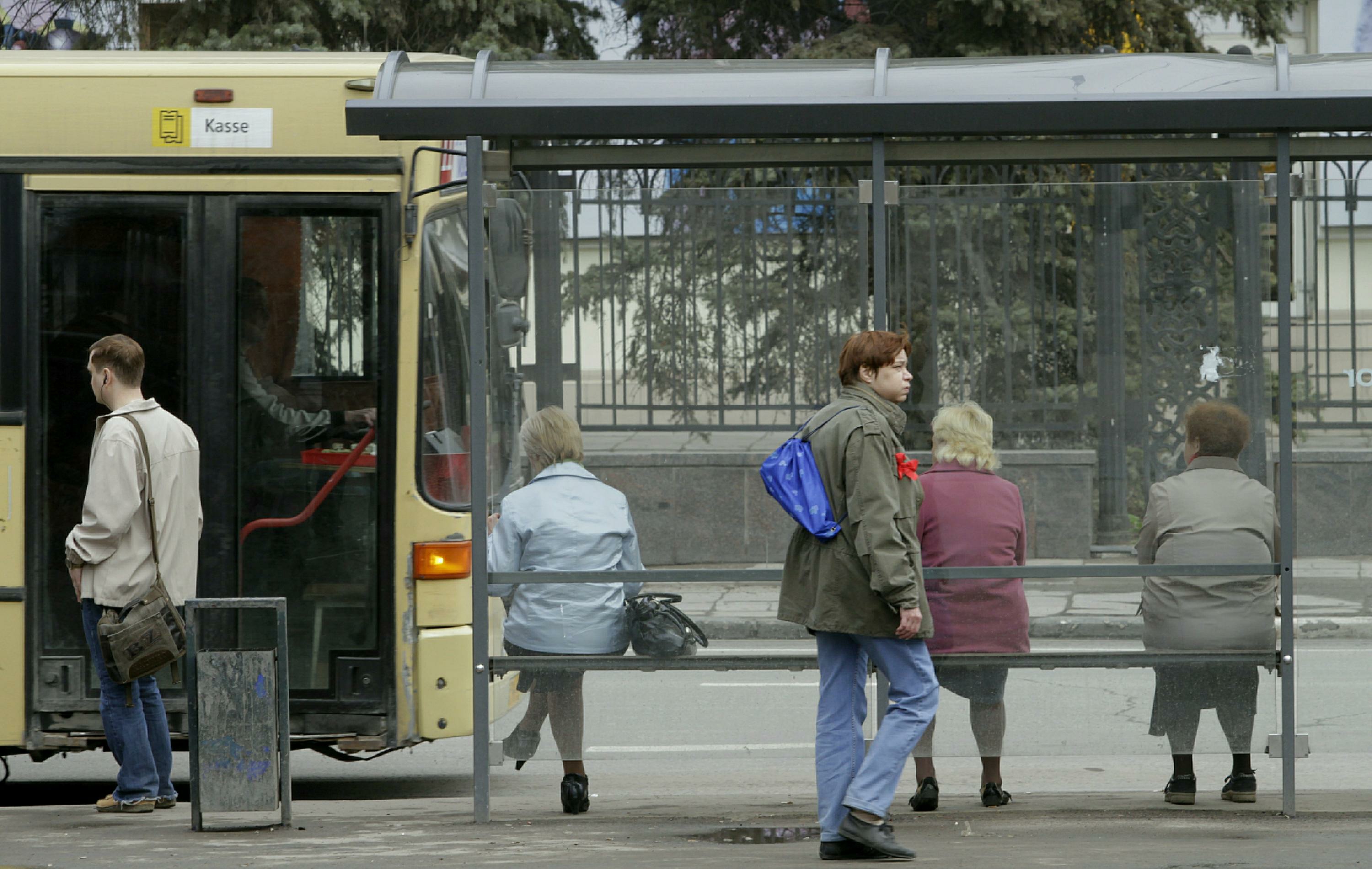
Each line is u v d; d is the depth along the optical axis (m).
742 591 14.60
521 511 14.45
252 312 16.53
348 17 38.59
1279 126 13.60
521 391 14.56
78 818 14.40
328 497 16.52
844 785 12.20
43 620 16.45
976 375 14.92
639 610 14.50
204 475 16.52
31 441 16.41
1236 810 14.38
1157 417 14.76
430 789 18.66
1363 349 14.95
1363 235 14.98
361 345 16.50
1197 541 14.43
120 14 40.47
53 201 16.47
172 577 14.41
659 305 14.87
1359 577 14.96
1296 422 14.99
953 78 14.21
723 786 17.45
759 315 14.93
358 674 16.45
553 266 14.78
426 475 16.47
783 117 13.88
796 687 14.59
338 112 16.48
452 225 16.88
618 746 14.56
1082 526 14.61
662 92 14.20
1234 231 14.79
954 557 14.43
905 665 12.07
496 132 13.88
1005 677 14.51
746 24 45.22
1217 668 14.38
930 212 14.93
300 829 13.77
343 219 16.50
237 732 13.63
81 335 16.48
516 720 14.54
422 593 16.39
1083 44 40.03
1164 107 13.65
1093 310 14.84
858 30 41.38
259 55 16.75
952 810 14.60
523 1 40.41
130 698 14.64
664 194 14.89
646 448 14.69
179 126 16.45
